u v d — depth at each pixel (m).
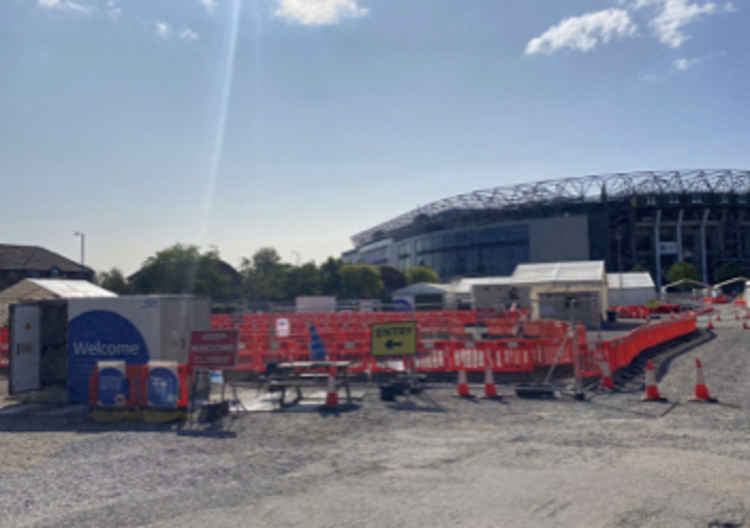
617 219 119.56
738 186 122.31
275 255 71.62
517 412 11.55
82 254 67.94
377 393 14.27
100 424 11.53
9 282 65.94
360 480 7.09
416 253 144.38
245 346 18.38
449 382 15.77
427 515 5.79
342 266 76.62
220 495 6.63
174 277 57.56
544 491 6.47
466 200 136.00
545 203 124.81
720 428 9.59
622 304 58.50
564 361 16.73
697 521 5.48
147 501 6.50
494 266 126.06
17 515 6.14
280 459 8.25
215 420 11.45
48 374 14.32
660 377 15.82
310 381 13.48
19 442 9.92
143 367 12.03
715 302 69.94
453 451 8.49
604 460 7.75
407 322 14.70
